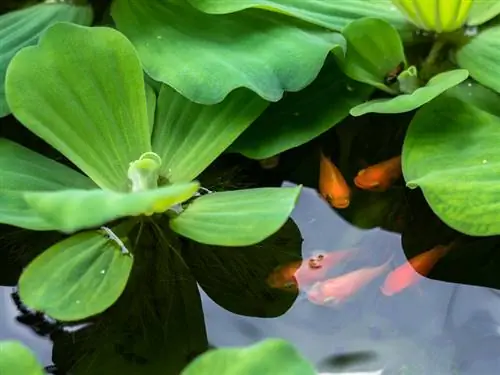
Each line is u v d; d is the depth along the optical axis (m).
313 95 0.60
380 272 0.55
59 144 0.54
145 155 0.55
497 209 0.55
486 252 0.56
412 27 0.62
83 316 0.51
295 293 0.54
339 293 0.54
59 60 0.55
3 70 0.58
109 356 0.52
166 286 0.54
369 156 0.60
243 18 0.59
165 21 0.59
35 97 0.54
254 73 0.56
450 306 0.54
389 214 0.57
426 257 0.56
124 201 0.50
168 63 0.57
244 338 0.53
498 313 0.54
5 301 0.54
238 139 0.58
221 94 0.55
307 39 0.58
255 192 0.55
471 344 0.53
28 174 0.55
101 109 0.56
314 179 0.59
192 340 0.53
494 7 0.61
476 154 0.57
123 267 0.53
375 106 0.57
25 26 0.60
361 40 0.59
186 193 0.51
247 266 0.55
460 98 0.60
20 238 0.56
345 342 0.53
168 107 0.58
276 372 0.48
